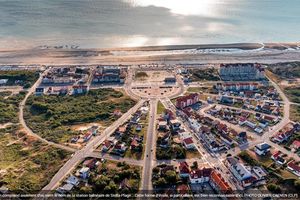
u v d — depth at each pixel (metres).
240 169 178.12
